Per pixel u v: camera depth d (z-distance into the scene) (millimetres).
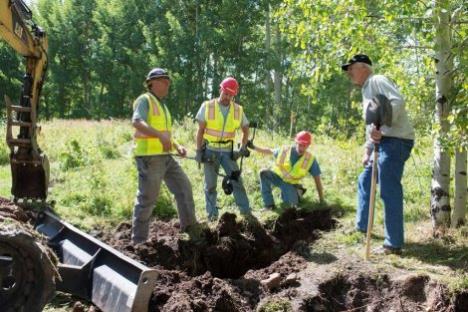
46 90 48000
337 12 7109
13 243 4102
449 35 6789
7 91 43406
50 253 4320
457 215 7039
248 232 7301
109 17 45000
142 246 6574
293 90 36969
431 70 7680
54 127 17250
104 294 4832
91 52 45625
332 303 5703
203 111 7578
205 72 40375
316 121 36375
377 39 7434
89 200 8352
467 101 6168
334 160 11031
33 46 7016
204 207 8547
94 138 14211
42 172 7215
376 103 6141
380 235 7148
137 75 42125
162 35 41281
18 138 7086
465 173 7016
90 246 5574
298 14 7820
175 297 5035
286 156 8344
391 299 5660
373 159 6367
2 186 9289
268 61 36438
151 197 6766
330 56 7668
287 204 8344
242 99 38344
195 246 6785
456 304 5352
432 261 6203
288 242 7543
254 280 5863
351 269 6059
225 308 5164
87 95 48500
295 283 5836
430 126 7793
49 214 6809
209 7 41562
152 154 6684
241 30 37750
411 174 10117
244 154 7820
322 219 7992
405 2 6242
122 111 44844
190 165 10711
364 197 7141
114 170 10406
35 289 4207
